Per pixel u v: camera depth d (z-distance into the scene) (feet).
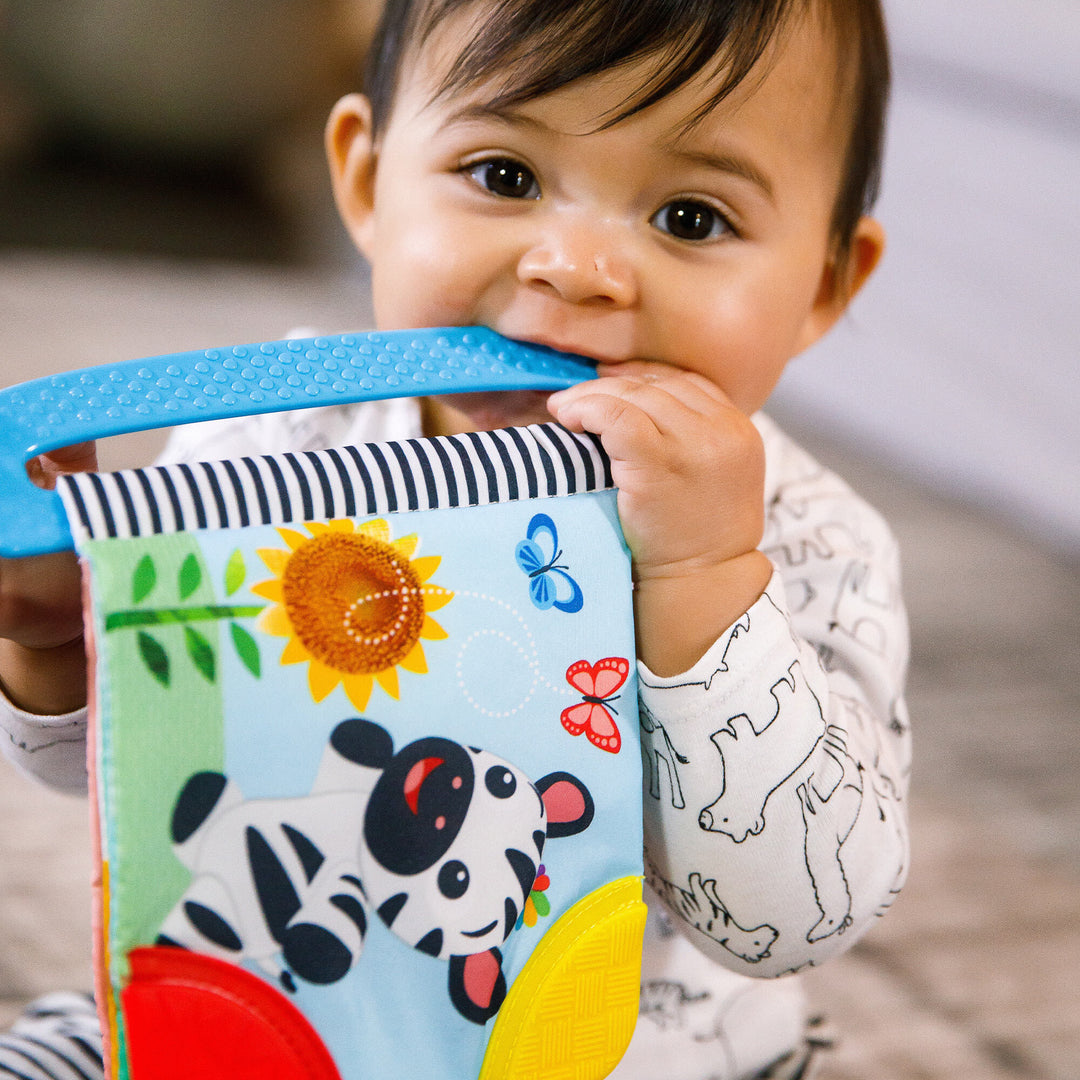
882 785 1.79
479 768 1.32
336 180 2.33
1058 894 3.51
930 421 6.87
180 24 10.23
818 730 1.61
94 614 1.19
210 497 1.27
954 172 6.72
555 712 1.37
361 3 10.35
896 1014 2.99
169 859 1.17
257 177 11.18
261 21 10.37
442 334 1.70
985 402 6.54
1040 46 6.11
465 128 1.74
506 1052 1.32
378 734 1.27
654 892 1.77
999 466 6.45
